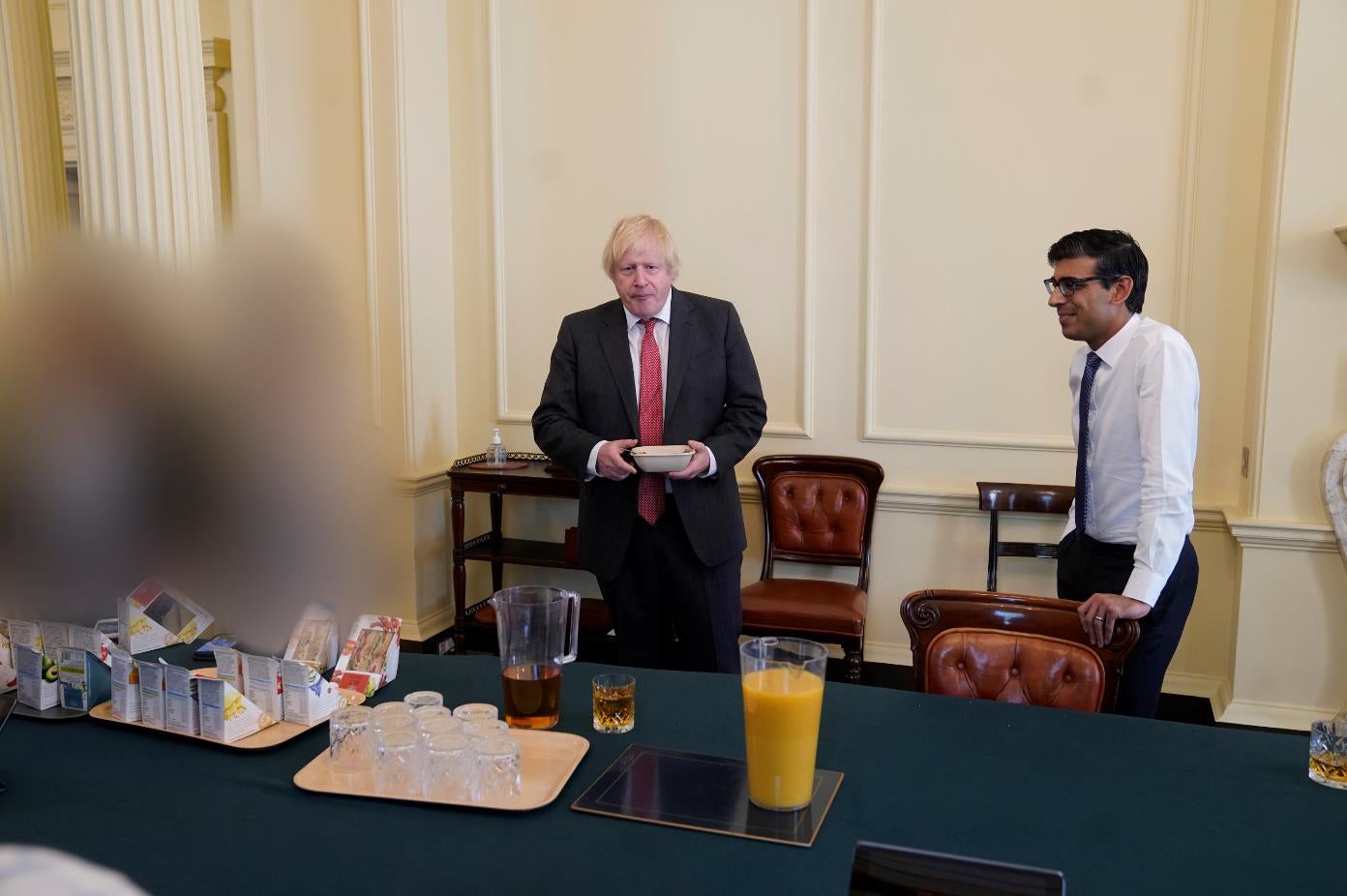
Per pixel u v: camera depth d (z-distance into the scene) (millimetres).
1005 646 1777
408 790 1258
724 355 2730
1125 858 1114
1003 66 3463
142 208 2209
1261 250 3189
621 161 3904
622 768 1323
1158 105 3338
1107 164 3408
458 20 4035
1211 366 3367
